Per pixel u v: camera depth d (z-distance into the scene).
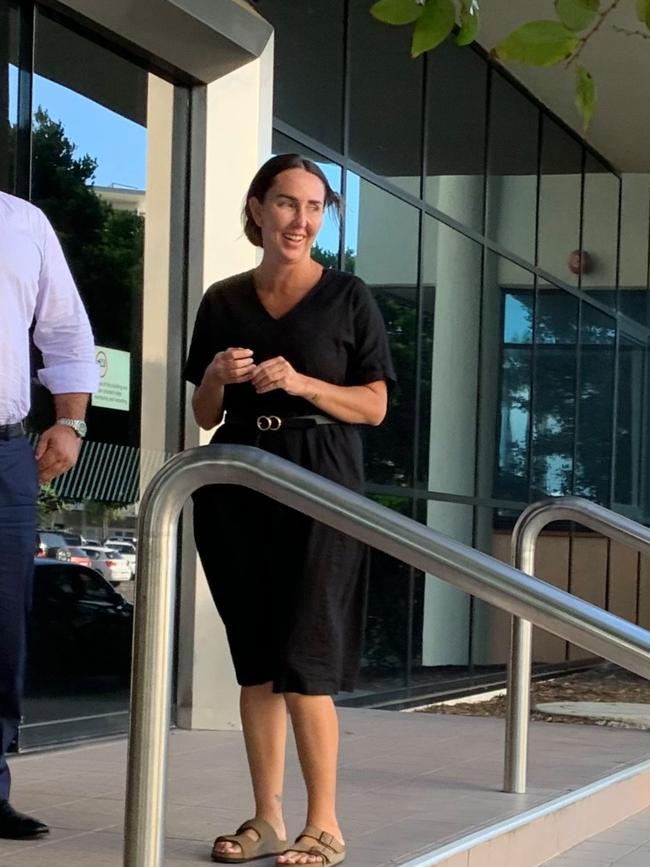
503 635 9.79
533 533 4.34
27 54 4.92
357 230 8.03
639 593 12.96
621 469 13.16
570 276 11.55
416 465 8.78
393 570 8.40
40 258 3.29
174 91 5.68
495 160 9.95
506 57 2.37
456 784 4.45
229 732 5.48
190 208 5.71
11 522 3.20
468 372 9.61
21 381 3.19
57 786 4.14
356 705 7.90
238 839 3.19
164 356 5.63
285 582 3.15
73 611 5.09
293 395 3.17
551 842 4.10
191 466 2.51
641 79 9.34
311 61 7.48
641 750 5.41
